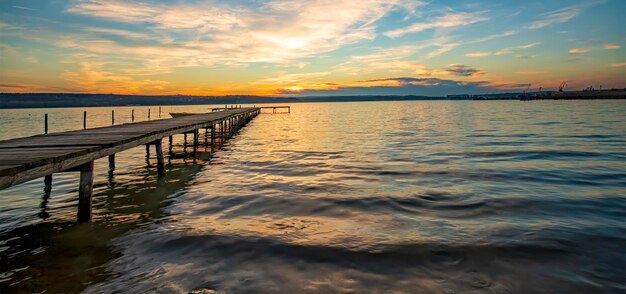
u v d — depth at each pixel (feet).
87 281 13.82
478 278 13.65
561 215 21.45
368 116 186.70
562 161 41.47
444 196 26.16
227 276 14.07
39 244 17.78
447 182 31.07
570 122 106.73
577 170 35.86
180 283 13.58
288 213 22.67
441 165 39.93
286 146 63.52
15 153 19.38
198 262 15.42
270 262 15.25
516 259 15.28
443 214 21.89
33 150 20.88
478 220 20.63
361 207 23.67
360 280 13.57
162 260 15.71
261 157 50.19
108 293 12.91
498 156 45.85
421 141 66.08
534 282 13.35
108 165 43.96
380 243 17.10
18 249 17.11
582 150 49.88
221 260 15.57
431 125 109.91
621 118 122.31
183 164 45.29
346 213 22.40
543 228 19.02
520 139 65.67
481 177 32.99
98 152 22.53
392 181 31.83
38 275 14.33
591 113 158.51
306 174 36.27
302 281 13.56
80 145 23.31
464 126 102.27
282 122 146.82
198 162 46.78
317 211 22.97
